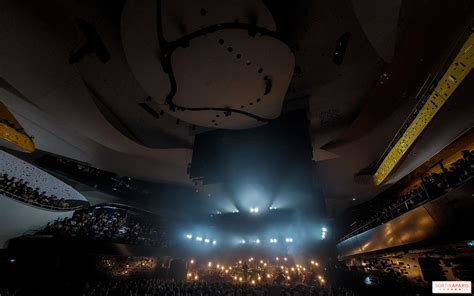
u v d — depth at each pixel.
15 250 9.97
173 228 18.88
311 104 11.25
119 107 11.72
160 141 13.98
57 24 7.23
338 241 15.90
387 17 6.08
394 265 9.20
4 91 9.66
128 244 12.84
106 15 7.82
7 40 7.46
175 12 6.57
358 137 11.38
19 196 10.40
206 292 11.15
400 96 8.24
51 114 10.50
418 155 8.88
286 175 11.15
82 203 15.41
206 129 13.37
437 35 5.97
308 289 11.69
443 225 5.54
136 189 18.02
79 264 10.48
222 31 7.01
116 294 10.10
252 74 8.50
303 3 7.51
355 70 9.27
